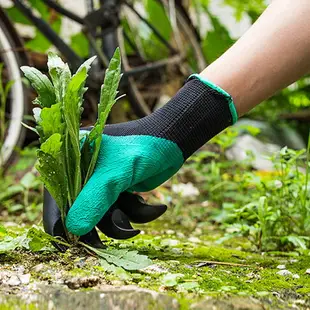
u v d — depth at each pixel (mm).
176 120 914
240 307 733
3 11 1654
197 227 1369
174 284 784
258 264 964
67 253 879
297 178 1141
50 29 1756
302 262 986
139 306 733
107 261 848
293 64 897
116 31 1818
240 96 911
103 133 931
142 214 938
